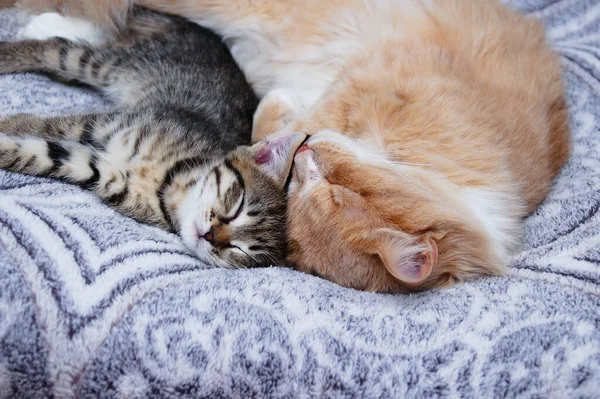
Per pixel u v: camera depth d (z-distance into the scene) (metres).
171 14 1.00
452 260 0.78
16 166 0.81
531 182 0.85
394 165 0.80
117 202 0.84
